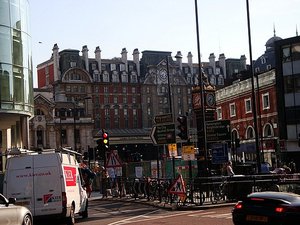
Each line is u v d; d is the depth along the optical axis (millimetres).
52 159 17656
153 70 140125
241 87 67250
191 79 145875
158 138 26750
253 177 23875
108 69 135875
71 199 18234
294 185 18703
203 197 22828
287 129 56156
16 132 43719
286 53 56562
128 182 31141
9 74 37719
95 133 127438
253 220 11070
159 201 25625
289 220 10602
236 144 39969
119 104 135125
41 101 111750
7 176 17594
